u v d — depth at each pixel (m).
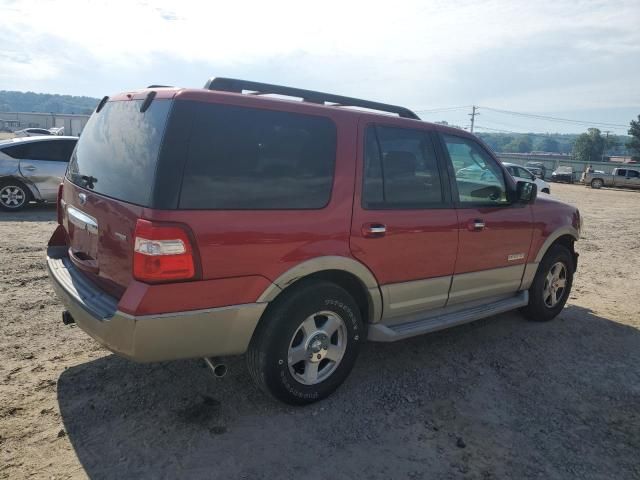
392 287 3.59
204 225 2.67
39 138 10.45
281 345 3.05
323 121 3.23
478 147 4.29
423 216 3.69
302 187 3.08
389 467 2.77
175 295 2.64
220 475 2.62
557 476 2.78
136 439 2.87
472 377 3.89
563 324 5.22
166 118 2.68
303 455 2.82
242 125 2.88
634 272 7.92
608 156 112.19
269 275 2.92
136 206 2.65
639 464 2.93
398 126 3.66
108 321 2.68
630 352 4.57
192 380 3.55
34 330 4.28
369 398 3.48
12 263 6.27
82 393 3.32
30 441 2.80
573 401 3.62
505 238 4.39
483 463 2.85
